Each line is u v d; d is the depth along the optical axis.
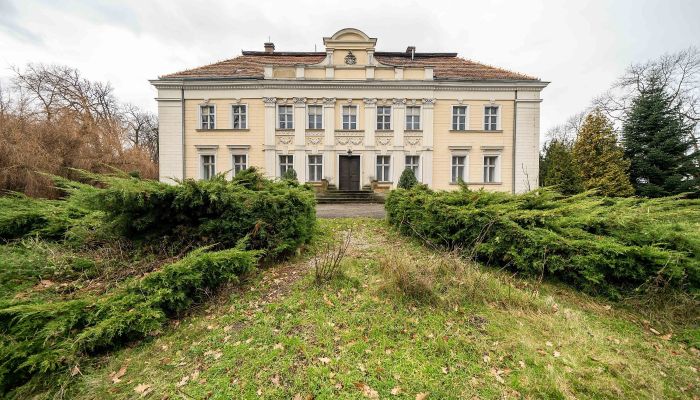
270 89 16.27
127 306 2.68
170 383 2.21
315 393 2.09
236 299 3.47
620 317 3.22
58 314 2.40
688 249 3.51
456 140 16.73
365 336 2.76
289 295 3.55
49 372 2.23
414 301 3.33
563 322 3.03
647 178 17.36
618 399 2.10
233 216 4.32
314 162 16.81
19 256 3.56
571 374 2.31
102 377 2.27
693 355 2.62
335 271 3.99
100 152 14.10
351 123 16.73
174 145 16.39
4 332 2.30
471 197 5.38
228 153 16.59
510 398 2.07
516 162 16.67
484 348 2.60
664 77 20.12
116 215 3.90
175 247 4.00
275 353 2.49
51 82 19.30
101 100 24.30
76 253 3.79
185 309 3.21
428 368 2.35
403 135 16.53
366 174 16.62
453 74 17.36
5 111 12.09
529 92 16.47
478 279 3.61
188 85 16.22
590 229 4.27
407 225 6.82
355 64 16.34
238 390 2.12
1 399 2.08
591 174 15.73
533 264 3.88
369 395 2.08
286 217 4.77
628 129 18.12
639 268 3.41
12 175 10.32
